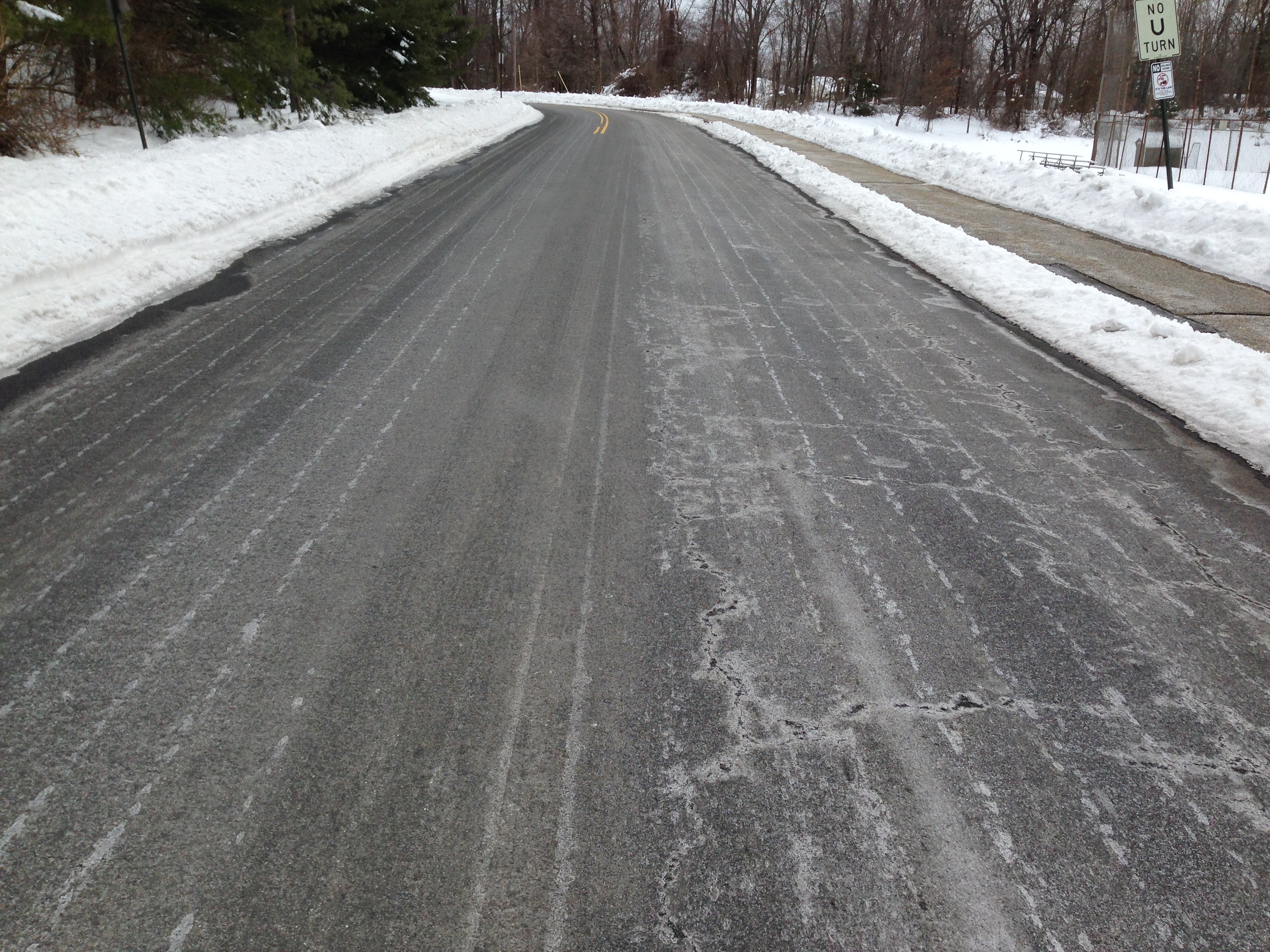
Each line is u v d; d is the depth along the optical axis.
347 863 1.92
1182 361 5.17
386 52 18.59
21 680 2.42
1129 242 9.28
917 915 1.83
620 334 5.60
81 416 4.11
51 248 6.27
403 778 2.14
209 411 4.21
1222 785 2.19
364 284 6.59
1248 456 4.08
